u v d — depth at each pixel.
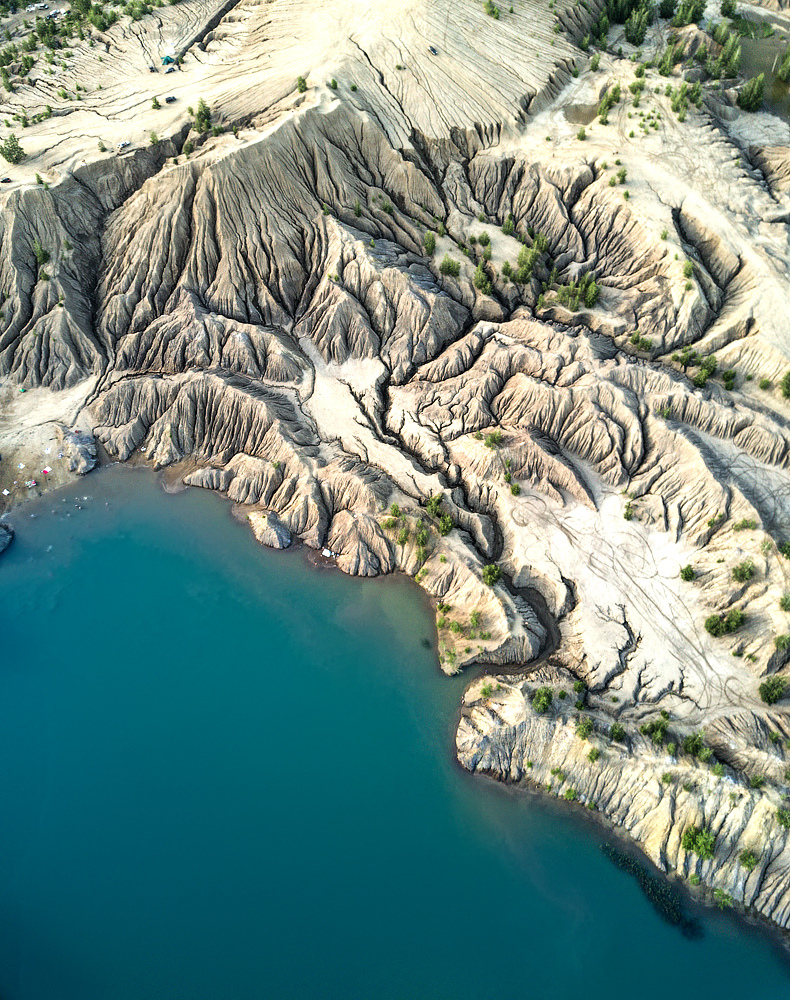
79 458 82.75
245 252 87.50
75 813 60.47
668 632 63.81
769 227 84.44
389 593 71.94
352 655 68.25
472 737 61.00
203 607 72.31
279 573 74.38
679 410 73.56
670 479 71.12
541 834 57.09
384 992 50.84
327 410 82.12
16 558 76.81
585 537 70.31
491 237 89.00
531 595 68.62
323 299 86.06
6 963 53.25
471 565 69.38
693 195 86.81
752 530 66.00
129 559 76.31
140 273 88.62
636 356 79.19
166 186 87.62
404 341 83.62
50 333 87.12
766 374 74.44
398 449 78.44
